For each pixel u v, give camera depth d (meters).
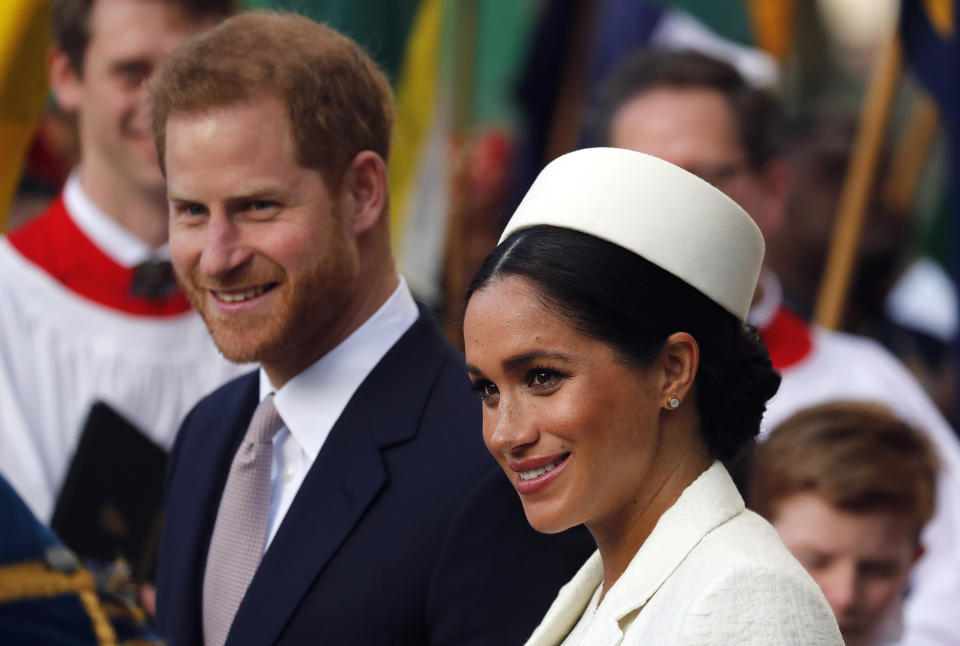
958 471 15.48
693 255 6.63
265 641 8.27
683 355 6.59
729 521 6.53
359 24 19.08
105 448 13.01
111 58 13.98
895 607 11.52
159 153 8.87
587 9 21.94
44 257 14.55
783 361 15.83
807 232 20.91
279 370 9.03
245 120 8.37
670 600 6.24
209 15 14.19
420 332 9.08
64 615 6.98
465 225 20.08
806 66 28.00
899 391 16.17
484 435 6.82
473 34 20.00
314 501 8.51
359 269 8.88
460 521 8.14
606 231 6.55
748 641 5.83
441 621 8.09
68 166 20.09
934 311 25.64
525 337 6.48
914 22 17.00
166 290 14.70
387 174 9.12
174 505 9.75
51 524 12.70
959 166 16.77
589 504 6.59
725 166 14.89
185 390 14.67
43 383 14.20
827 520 11.23
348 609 8.20
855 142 20.86
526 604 8.04
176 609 9.27
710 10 21.66
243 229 8.45
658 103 15.08
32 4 15.38
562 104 21.98
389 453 8.55
